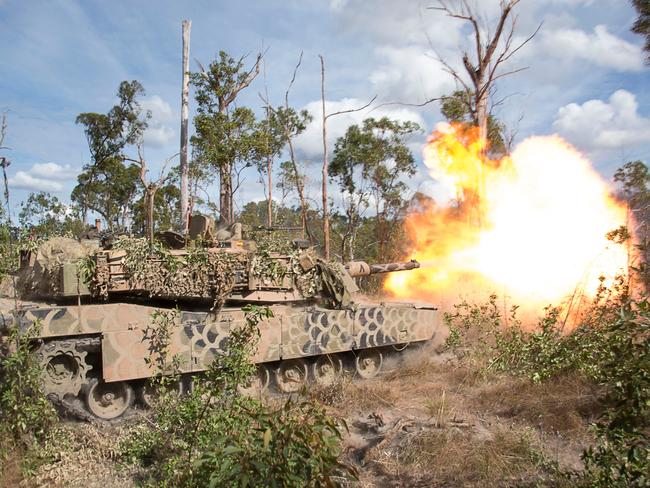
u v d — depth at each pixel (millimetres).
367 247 34875
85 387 9703
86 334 9750
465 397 10211
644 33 14258
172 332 10109
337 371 12695
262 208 42125
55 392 9406
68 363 9688
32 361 8016
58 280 9742
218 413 6695
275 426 4352
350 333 12406
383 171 32438
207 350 10430
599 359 8648
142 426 8414
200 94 27109
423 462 7320
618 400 5023
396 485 6832
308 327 11758
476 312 12688
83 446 7926
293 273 11820
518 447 7504
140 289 10125
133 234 11219
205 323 10547
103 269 9758
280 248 12273
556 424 8352
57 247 10492
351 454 7832
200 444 6316
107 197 39156
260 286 11281
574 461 7219
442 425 8406
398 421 8773
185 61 23297
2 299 10484
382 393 10484
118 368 9609
